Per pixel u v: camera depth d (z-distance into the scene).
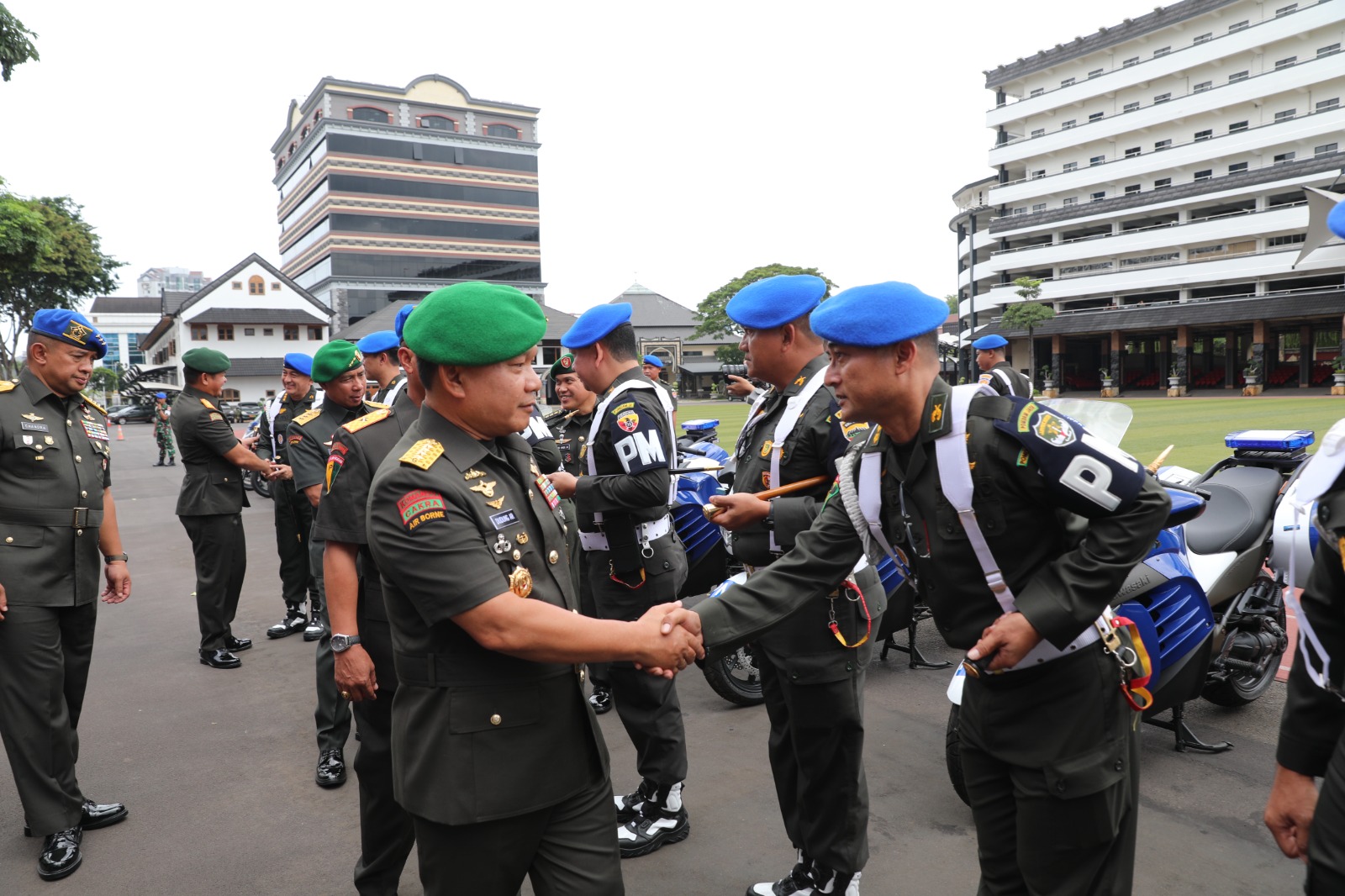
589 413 4.15
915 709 4.25
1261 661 4.08
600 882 1.81
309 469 3.80
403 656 1.73
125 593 3.71
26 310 26.80
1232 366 43.47
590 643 1.68
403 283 66.94
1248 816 3.13
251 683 4.96
